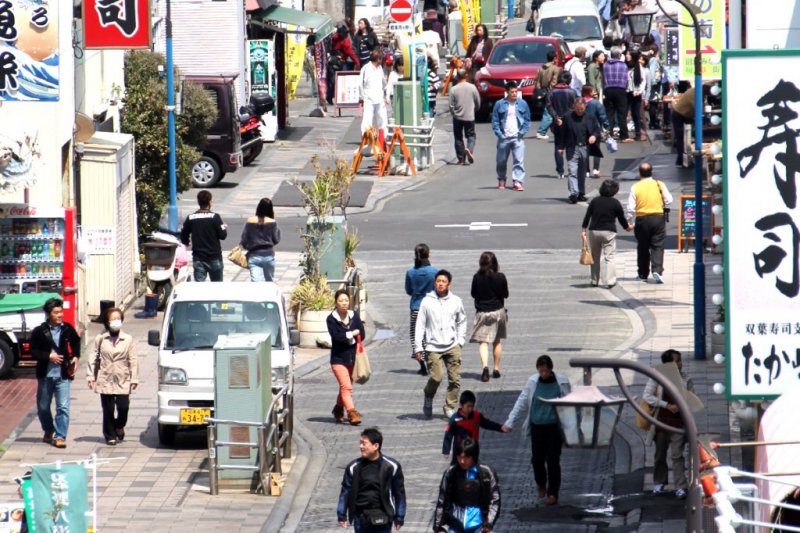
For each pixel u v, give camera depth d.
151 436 61.19
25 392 67.19
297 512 51.97
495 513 43.41
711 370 67.31
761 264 38.81
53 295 70.06
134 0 81.19
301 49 168.75
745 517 35.75
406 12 124.94
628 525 49.31
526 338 75.81
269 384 56.47
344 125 151.88
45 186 75.50
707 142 88.62
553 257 93.12
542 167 123.69
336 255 79.75
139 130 95.75
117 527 49.53
